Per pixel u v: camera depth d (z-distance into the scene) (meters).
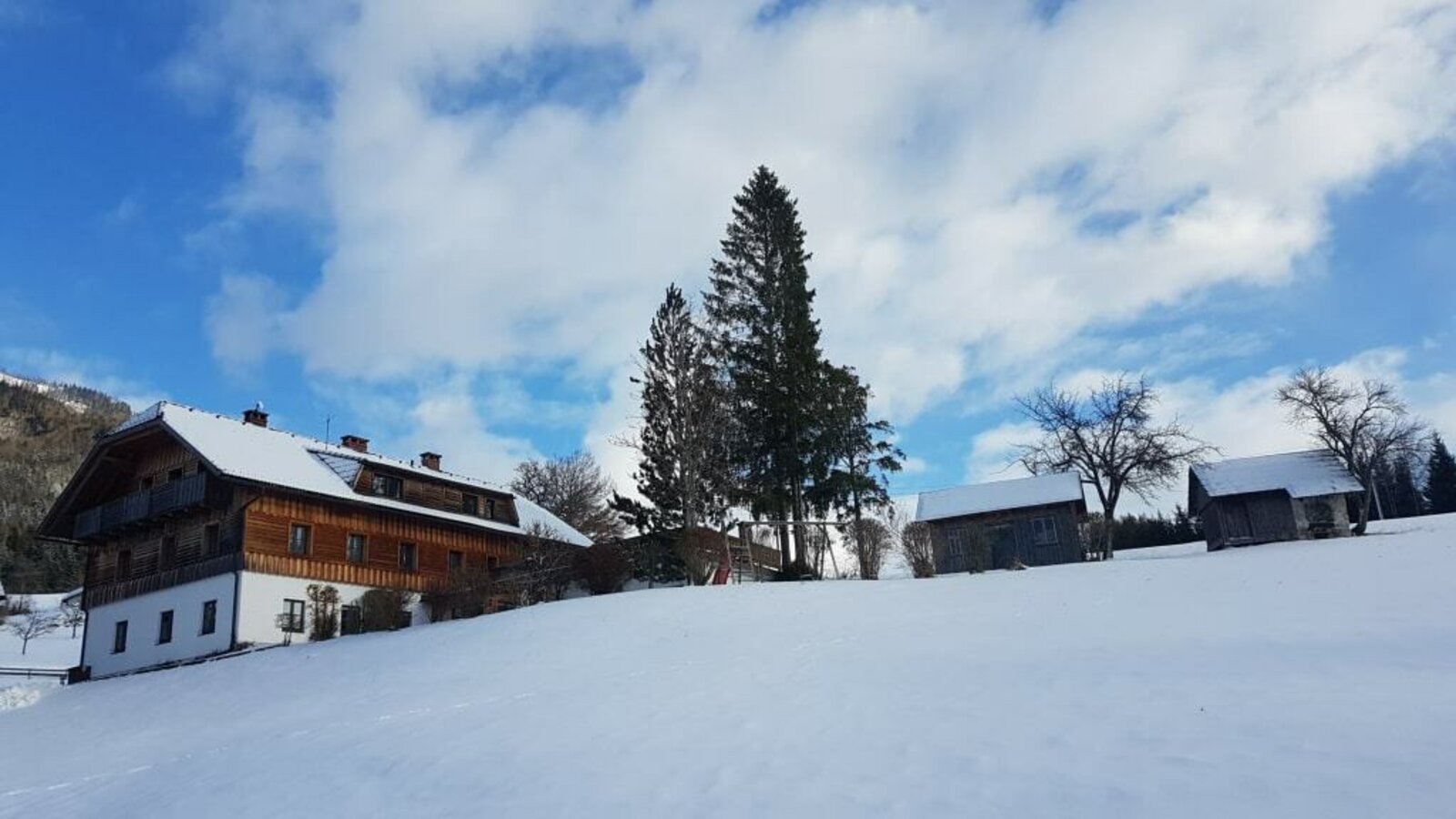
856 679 12.79
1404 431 46.50
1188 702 9.48
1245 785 6.79
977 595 22.55
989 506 42.44
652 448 37.00
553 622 23.11
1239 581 21.33
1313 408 46.81
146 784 11.52
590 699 13.16
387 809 8.61
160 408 35.69
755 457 38.66
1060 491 41.94
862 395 42.31
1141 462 41.38
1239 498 40.81
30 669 40.41
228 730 16.20
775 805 7.46
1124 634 15.22
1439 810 5.99
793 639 17.73
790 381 38.66
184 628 33.12
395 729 12.55
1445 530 31.41
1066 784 7.25
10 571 82.94
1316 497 39.53
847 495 39.78
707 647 17.78
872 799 7.38
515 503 44.28
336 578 34.69
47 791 12.37
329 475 36.31
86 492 37.78
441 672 18.91
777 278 41.16
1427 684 9.48
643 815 7.58
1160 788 6.92
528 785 8.72
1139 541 67.62
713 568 35.00
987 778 7.58
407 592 36.12
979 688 11.24
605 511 67.00
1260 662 11.64
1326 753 7.28
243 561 31.78
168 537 35.16
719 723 10.61
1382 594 17.48
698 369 37.62
